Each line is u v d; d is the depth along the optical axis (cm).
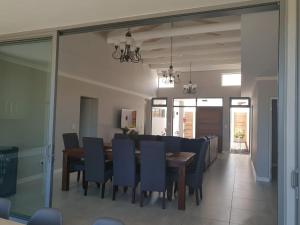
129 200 429
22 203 321
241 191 495
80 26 286
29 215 313
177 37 800
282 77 202
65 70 645
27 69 325
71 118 668
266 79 609
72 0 232
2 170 345
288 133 197
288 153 196
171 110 1228
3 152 348
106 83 832
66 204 403
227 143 1147
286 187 196
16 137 336
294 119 196
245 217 362
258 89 613
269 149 586
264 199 444
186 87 1012
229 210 388
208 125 1182
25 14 265
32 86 321
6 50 340
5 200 193
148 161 396
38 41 314
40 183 307
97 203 411
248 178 609
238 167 757
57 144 620
